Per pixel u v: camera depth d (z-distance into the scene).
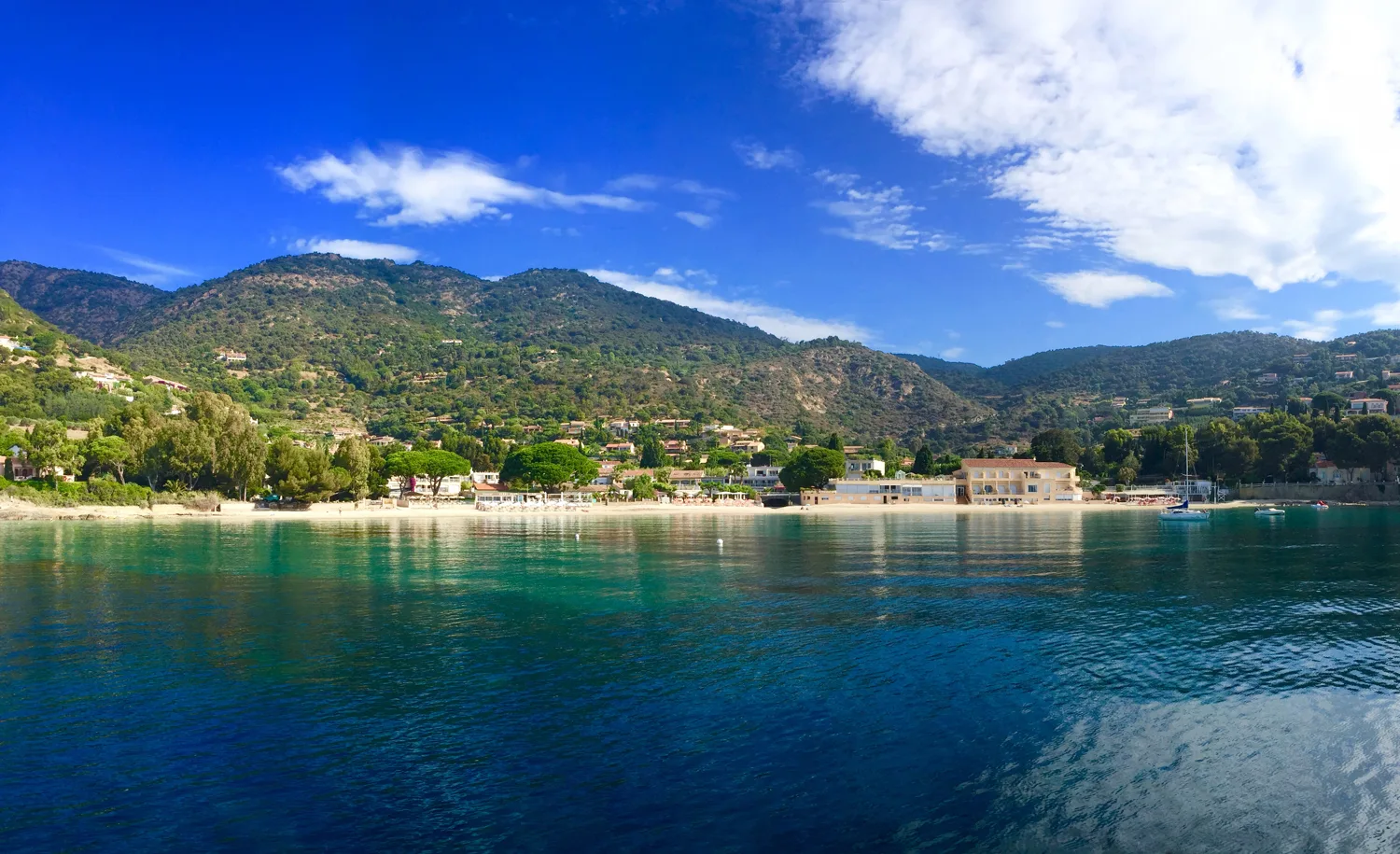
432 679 32.34
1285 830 19.77
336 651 36.91
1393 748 24.75
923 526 128.12
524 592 53.47
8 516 121.94
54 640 39.06
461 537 101.69
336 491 158.38
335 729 26.67
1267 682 31.53
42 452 135.88
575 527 124.75
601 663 34.66
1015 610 46.31
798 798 21.47
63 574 61.94
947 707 28.62
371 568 66.06
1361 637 39.06
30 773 23.25
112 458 141.62
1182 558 73.50
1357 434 184.75
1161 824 20.02
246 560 71.88
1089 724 26.86
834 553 79.25
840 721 27.14
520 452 197.62
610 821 20.20
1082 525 127.69
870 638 39.06
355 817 20.53
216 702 29.50
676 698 29.72
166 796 21.72
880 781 22.45
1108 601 49.34
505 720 27.52
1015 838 19.36
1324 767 23.34
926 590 54.12
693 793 21.73
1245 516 148.88
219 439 146.88
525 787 22.19
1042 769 23.28
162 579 59.50
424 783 22.47
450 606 48.19
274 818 20.50
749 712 28.14
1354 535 100.56
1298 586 55.12
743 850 18.80
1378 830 19.73
